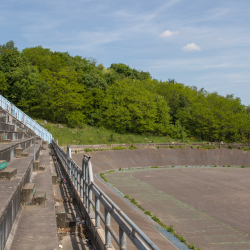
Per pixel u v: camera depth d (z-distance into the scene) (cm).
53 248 494
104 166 5034
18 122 2623
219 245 1645
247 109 11412
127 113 7638
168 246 1525
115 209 494
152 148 6562
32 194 772
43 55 10900
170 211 2392
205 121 8669
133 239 397
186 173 4906
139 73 14925
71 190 1370
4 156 838
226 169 5734
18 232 570
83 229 852
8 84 7125
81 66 10562
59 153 2606
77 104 7194
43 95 6900
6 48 10031
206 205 2673
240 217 2311
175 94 9612
